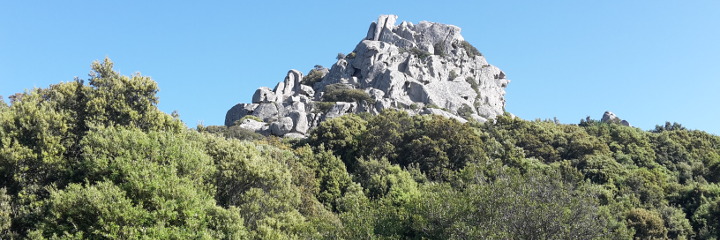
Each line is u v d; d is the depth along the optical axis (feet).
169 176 114.52
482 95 452.76
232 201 142.20
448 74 444.14
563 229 117.70
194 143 147.95
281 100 427.33
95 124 133.69
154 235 99.76
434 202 124.67
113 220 100.83
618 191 225.15
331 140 278.05
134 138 123.54
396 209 135.95
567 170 232.94
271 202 136.56
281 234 125.39
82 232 98.89
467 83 437.17
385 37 476.13
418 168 245.04
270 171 149.69
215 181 141.28
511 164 248.73
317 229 128.47
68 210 103.14
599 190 203.21
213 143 159.53
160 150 125.49
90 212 101.86
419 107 385.09
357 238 120.16
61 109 134.21
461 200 123.65
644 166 281.33
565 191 133.49
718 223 194.18
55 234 96.37
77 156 128.57
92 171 115.85
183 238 102.53
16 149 117.39
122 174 114.93
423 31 489.67
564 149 296.30
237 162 146.30
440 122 272.72
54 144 123.34
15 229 107.34
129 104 143.74
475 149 255.29
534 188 131.13
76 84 141.69
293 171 195.52
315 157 236.02
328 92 408.87
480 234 111.75
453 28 493.77
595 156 269.64
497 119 340.39
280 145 287.28
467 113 395.96
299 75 461.78
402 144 274.16
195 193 113.70
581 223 122.11
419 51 453.17
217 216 116.47
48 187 114.21
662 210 202.90
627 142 312.91
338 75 444.14
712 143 319.27
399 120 291.58
